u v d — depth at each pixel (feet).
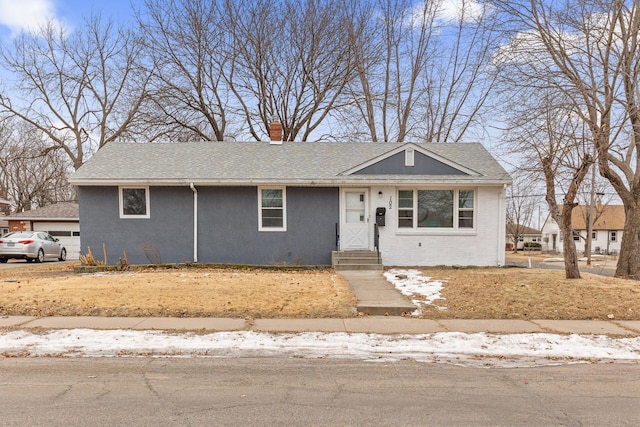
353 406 14.03
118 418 12.97
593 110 40.09
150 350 20.40
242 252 50.34
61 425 12.46
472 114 87.86
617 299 30.12
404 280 38.45
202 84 88.58
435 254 50.08
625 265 46.39
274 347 20.89
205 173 50.24
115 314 27.07
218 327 24.29
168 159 54.08
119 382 16.19
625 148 43.75
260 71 87.71
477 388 15.76
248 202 50.37
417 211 50.21
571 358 19.54
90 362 18.66
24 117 91.20
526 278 38.65
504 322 25.68
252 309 28.12
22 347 20.71
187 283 36.01
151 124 87.81
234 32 85.87
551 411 13.65
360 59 87.71
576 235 165.48
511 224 166.30
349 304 29.37
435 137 91.66
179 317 26.61
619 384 16.22
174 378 16.70
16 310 27.68
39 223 80.23
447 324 25.18
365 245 50.31
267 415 13.28
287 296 31.58
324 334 22.94
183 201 50.14
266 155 55.62
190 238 50.24
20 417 12.98
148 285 34.94
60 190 129.29
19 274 45.57
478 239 49.88
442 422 12.82
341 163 53.06
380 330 23.81
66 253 78.33
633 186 46.21
